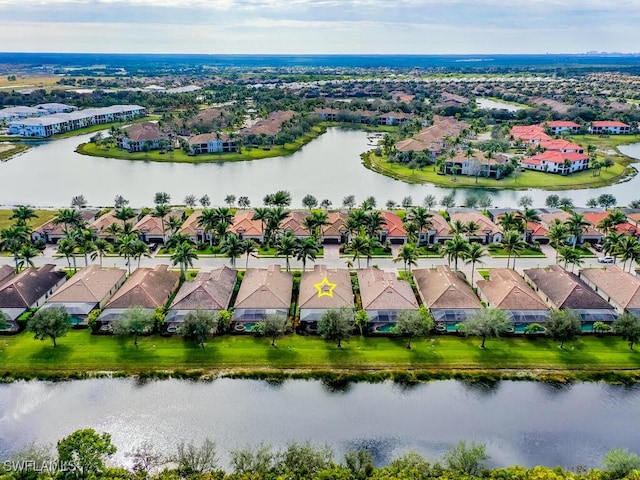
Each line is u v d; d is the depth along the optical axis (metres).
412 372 101.06
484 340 107.69
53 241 160.12
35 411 90.06
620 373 101.12
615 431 87.81
